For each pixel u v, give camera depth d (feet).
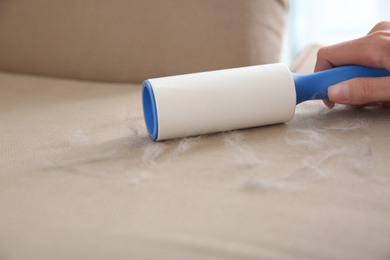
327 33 7.63
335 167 1.67
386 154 1.76
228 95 1.96
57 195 1.58
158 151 1.89
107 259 1.23
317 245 1.24
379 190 1.50
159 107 1.90
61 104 2.75
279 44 3.44
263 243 1.25
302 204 1.43
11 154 1.96
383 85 2.02
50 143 2.07
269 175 1.63
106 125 2.29
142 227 1.35
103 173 1.73
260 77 2.02
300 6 6.63
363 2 7.32
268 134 2.03
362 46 2.11
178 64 3.24
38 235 1.35
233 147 1.90
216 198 1.49
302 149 1.84
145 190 1.57
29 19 3.61
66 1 3.53
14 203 1.54
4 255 1.28
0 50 3.69
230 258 1.21
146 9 3.32
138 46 3.31
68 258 1.24
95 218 1.41
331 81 2.11
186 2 3.27
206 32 3.21
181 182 1.61
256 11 3.26
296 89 2.10
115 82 3.39
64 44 3.50
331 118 2.19
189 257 1.22
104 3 3.42
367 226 1.31
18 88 3.20
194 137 2.02
